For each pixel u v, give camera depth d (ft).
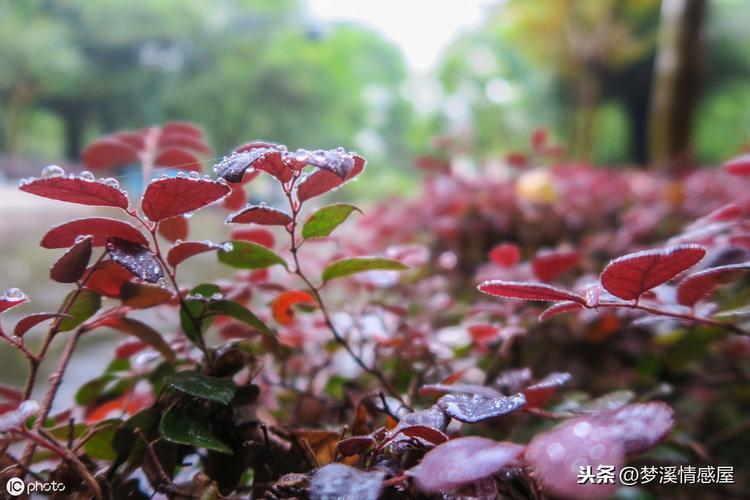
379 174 12.21
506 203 2.46
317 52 12.12
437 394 0.84
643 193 2.93
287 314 0.91
